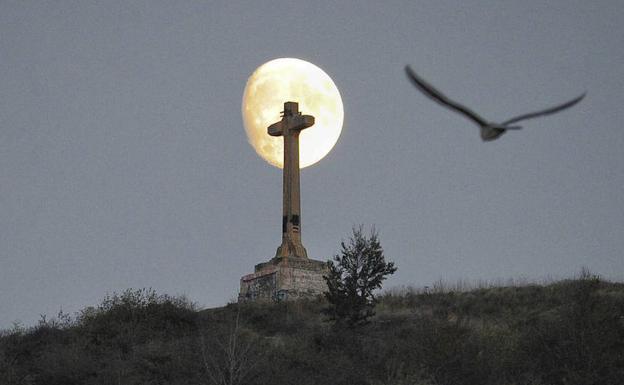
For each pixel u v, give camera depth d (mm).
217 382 96062
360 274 118875
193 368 102250
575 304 106875
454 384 97500
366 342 112250
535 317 115938
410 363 100125
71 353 105625
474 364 98188
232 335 108938
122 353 111312
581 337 99750
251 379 97875
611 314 104688
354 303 117312
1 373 101375
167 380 101125
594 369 96562
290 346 109062
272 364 101688
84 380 100562
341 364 102500
